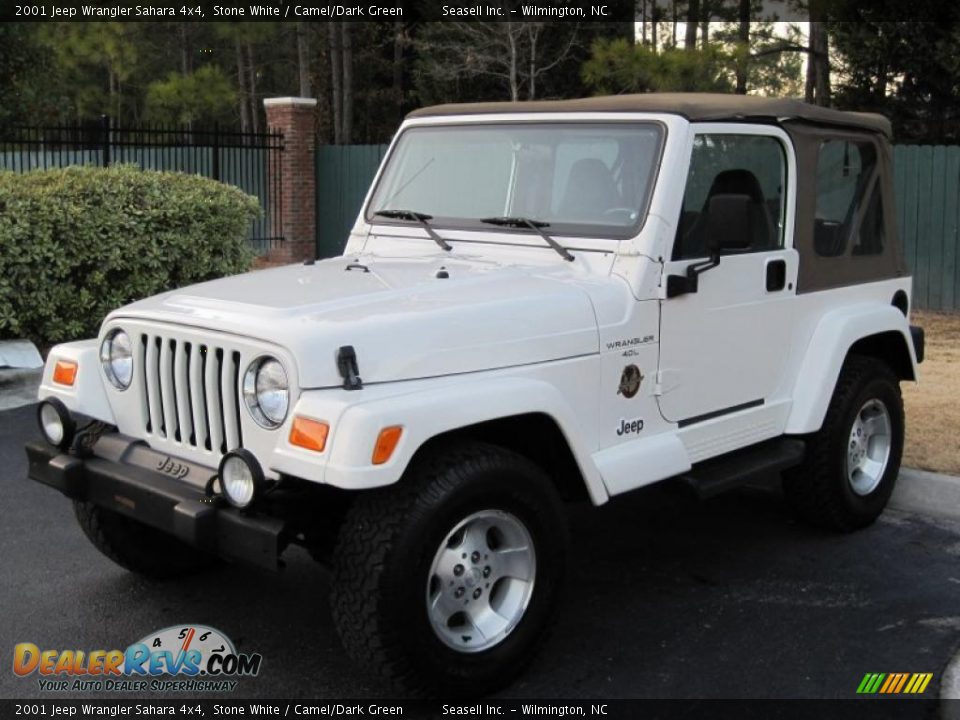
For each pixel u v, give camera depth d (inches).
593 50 665.0
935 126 653.3
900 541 218.8
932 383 342.6
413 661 141.6
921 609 185.3
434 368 147.4
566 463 162.1
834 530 221.1
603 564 205.8
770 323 196.4
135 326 161.9
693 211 179.3
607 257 174.4
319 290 161.6
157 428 161.0
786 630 176.7
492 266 178.2
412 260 188.9
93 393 168.2
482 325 153.2
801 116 199.0
